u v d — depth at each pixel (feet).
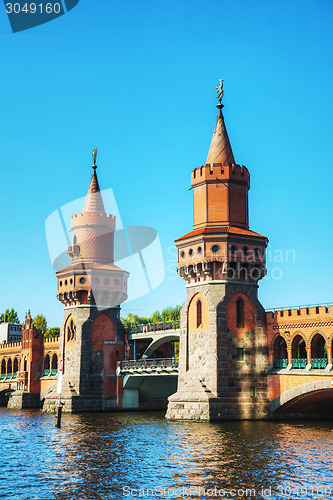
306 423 221.05
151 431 199.82
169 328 325.21
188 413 230.68
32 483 124.88
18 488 120.98
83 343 313.53
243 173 253.85
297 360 227.40
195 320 245.86
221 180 250.37
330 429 199.62
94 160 341.21
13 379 408.26
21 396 369.91
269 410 233.14
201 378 236.63
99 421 245.45
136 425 222.48
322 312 219.20
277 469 133.69
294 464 138.62
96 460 146.72
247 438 177.88
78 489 119.55
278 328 236.02
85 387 309.63
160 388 323.37
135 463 142.00
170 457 148.46
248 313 241.96
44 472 134.72
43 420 257.34
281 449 157.58
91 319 317.22
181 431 197.57
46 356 376.89
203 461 142.72
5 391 422.00
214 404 226.99
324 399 228.63
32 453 159.02
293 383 225.15
